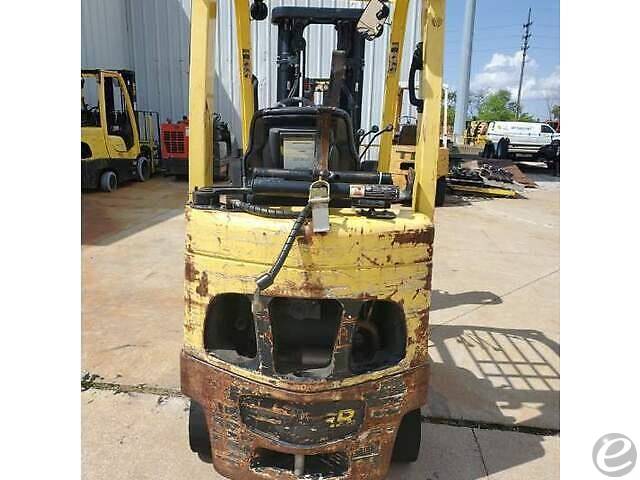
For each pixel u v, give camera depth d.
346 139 2.14
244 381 1.87
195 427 2.21
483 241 6.89
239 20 2.84
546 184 14.83
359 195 1.85
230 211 1.87
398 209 2.04
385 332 2.03
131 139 10.60
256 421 1.91
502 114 53.31
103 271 4.89
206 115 2.03
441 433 2.57
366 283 1.78
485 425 2.65
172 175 11.91
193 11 1.96
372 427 1.91
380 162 3.07
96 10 11.62
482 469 2.31
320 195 1.67
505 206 10.09
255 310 1.66
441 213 9.01
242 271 1.80
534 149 20.83
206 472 2.22
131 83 10.70
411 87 2.13
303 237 1.72
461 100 12.95
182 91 12.98
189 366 1.98
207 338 1.95
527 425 2.66
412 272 1.85
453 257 6.00
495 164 15.11
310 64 10.59
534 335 3.82
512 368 3.29
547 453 2.44
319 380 1.81
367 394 1.87
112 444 2.38
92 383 2.89
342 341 1.81
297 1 10.44
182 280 4.68
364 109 11.25
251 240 1.76
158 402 2.72
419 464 2.33
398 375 1.91
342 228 1.73
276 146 2.14
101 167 9.48
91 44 11.46
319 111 1.97
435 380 3.10
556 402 2.90
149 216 7.49
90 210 7.82
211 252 1.83
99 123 9.84
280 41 3.10
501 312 4.28
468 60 12.70
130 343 3.39
